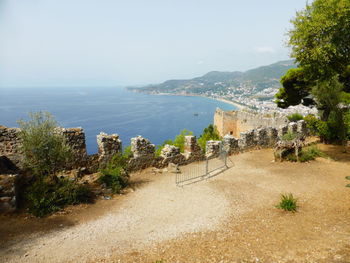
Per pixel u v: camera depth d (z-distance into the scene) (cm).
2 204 1005
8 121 12062
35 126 1206
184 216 1045
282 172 1652
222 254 749
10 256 762
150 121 14475
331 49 1853
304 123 2730
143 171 1667
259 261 700
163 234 895
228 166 1838
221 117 5397
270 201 1175
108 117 15875
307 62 2034
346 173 1566
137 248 806
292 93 3256
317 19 1855
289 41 2083
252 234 864
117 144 1582
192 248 794
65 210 1082
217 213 1066
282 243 793
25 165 1231
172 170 1708
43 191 1116
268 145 2445
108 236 887
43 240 855
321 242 783
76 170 1407
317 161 1858
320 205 1092
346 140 2294
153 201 1211
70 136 1393
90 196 1227
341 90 2527
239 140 2223
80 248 811
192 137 1931
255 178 1549
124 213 1077
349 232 835
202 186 1424
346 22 1792
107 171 1402
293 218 973
